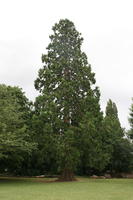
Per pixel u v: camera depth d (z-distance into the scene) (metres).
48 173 41.59
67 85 30.61
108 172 46.19
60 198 15.07
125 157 44.62
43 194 16.98
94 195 16.52
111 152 43.34
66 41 33.50
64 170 30.14
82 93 31.88
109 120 46.16
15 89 34.53
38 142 29.52
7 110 27.84
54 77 31.62
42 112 29.34
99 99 32.25
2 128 26.53
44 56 33.25
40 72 32.62
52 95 30.36
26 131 30.12
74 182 27.78
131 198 15.12
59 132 29.41
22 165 39.06
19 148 27.33
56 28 34.00
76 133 29.20
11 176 41.09
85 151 29.81
